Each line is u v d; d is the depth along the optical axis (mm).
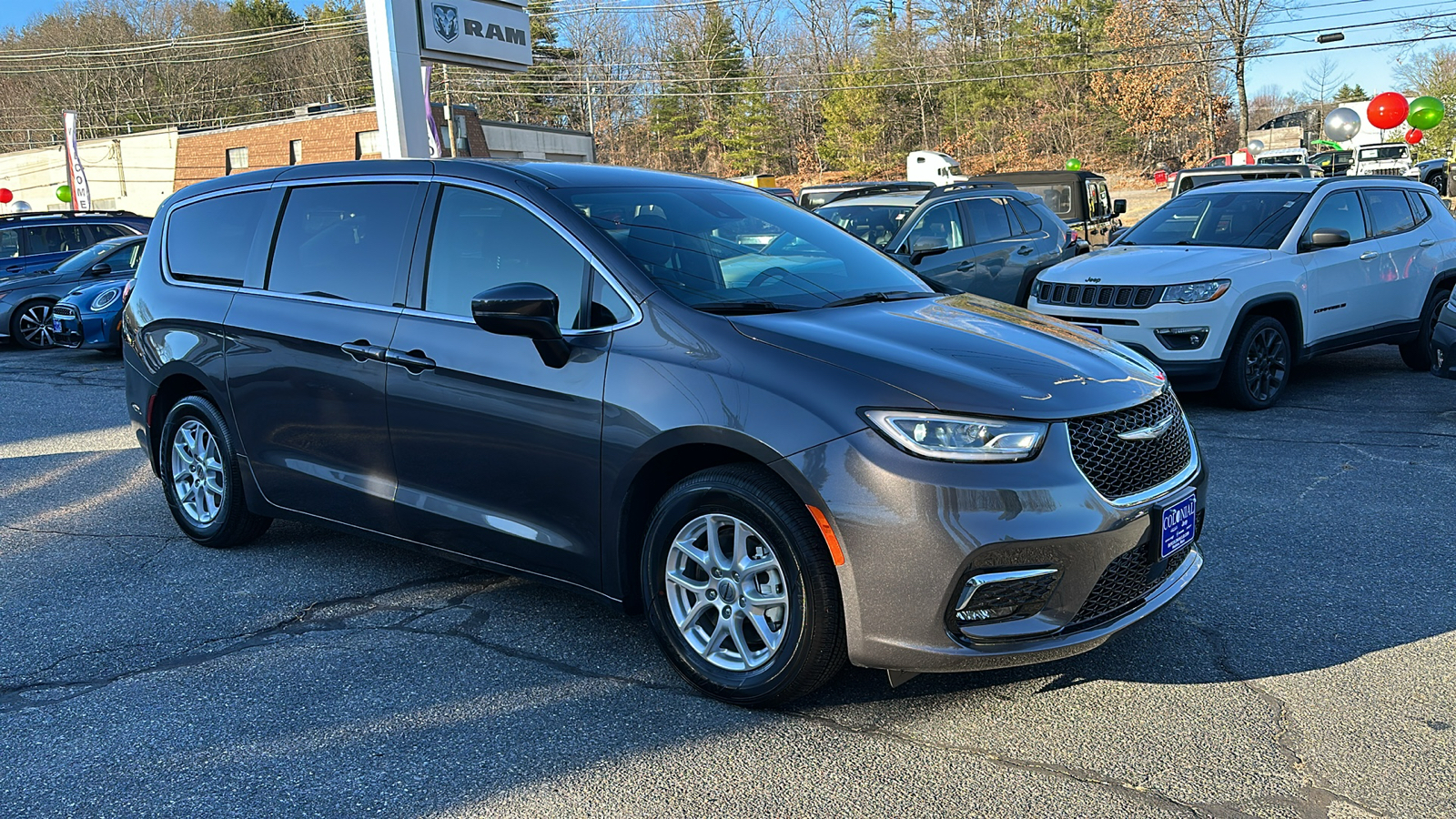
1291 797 2756
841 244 4379
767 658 3205
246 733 3178
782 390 3104
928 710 3244
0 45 81938
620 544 3439
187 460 5012
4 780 2934
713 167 79500
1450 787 2791
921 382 3045
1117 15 58125
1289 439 6887
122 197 50562
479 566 3924
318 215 4434
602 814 2725
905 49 69875
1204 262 7879
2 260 15875
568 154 46812
